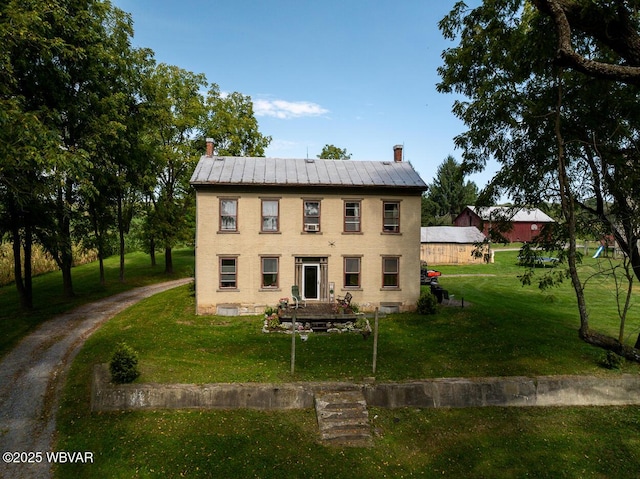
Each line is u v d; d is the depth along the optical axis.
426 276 32.47
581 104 14.27
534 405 12.95
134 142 26.27
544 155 15.72
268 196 21.92
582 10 7.17
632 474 9.81
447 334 18.64
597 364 14.59
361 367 14.42
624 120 13.55
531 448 10.77
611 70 6.12
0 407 11.98
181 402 12.05
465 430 11.57
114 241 39.03
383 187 22.25
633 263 13.30
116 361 12.50
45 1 16.44
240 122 36.28
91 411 11.80
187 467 9.57
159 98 31.50
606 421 12.05
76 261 41.03
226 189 21.59
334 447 10.61
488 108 15.35
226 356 15.55
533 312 22.56
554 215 16.16
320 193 22.25
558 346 16.36
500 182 16.83
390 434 11.28
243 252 21.83
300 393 12.35
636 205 11.89
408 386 12.61
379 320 21.14
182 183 35.66
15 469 9.45
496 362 14.91
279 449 10.36
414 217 22.94
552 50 11.94
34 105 19.28
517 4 13.84
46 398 12.57
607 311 22.73
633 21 10.27
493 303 24.94
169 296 26.66
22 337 17.89
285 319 19.83
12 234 22.84
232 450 10.22
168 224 34.44
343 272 22.56
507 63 14.34
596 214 14.05
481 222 18.14
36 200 19.58
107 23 23.58
